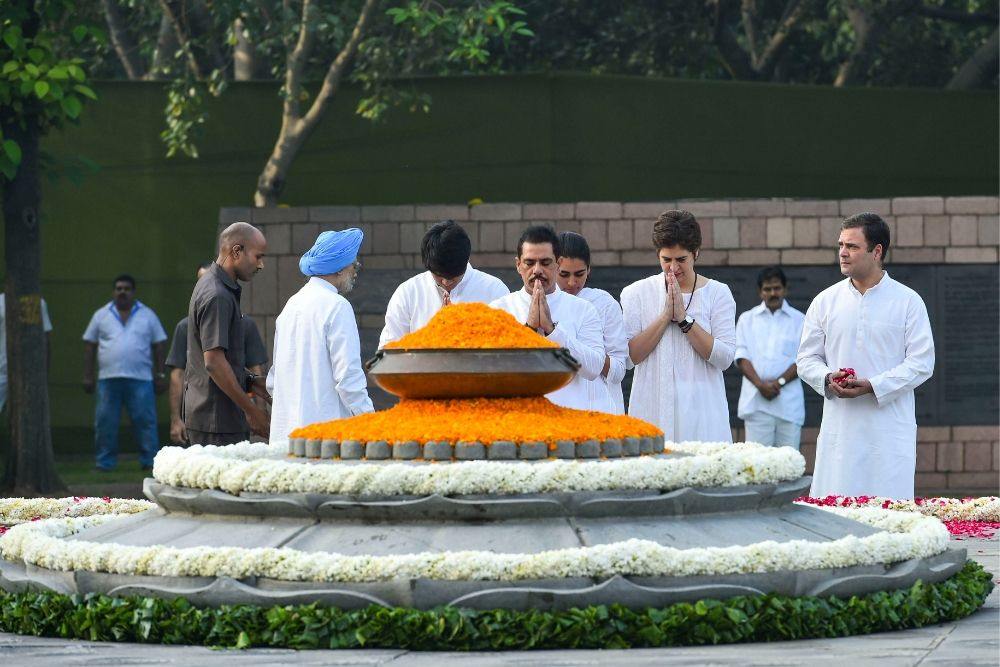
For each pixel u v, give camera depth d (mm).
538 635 8453
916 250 23656
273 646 8617
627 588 8672
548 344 10477
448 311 10594
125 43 32312
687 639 8625
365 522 9328
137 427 26125
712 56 35781
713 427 13461
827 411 14188
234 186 26516
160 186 26516
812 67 37500
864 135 25672
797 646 8617
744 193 25453
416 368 10203
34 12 22078
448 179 25625
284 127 25594
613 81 25203
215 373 13500
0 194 24375
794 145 25500
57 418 27047
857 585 9305
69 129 26328
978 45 36812
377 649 8500
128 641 9016
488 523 9211
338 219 23641
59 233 26547
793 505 10578
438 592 8648
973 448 23812
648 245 23469
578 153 25234
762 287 21672
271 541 9305
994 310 23719
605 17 34875
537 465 9320
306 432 10422
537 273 12422
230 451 11258
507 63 35281
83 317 26734
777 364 21453
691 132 25312
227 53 32375
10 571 10086
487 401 10422
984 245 23656
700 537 9352
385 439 9844
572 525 9242
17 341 22453
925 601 9516
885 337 13867
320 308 12734
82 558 9469
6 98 21141
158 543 9750
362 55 26438
